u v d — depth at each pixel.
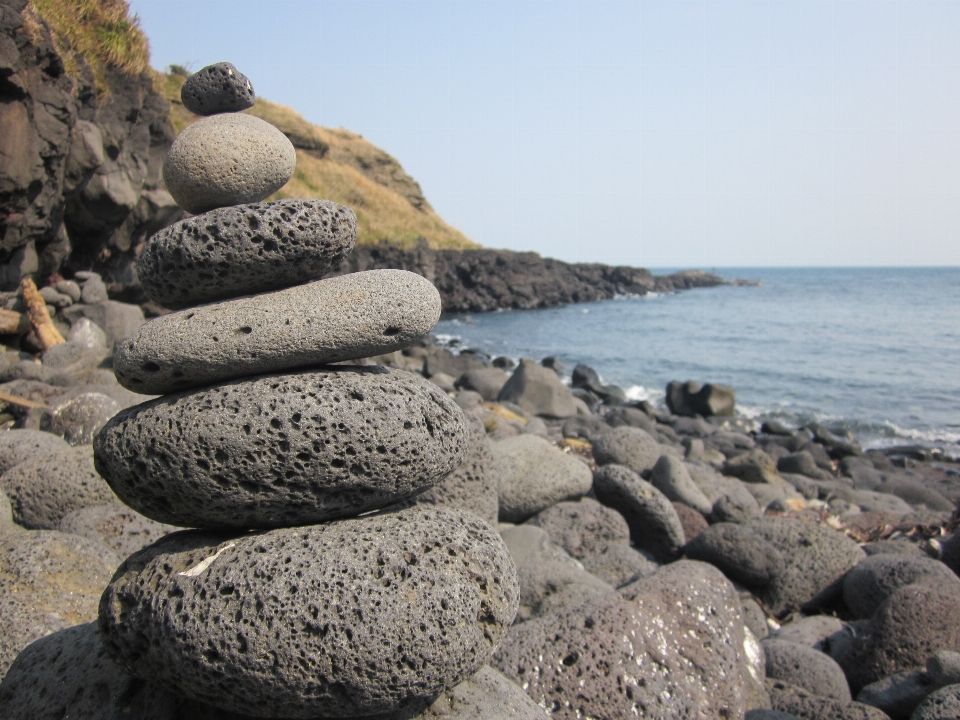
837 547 6.22
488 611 2.68
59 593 3.55
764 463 10.42
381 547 2.55
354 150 56.06
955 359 28.27
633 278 69.50
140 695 2.86
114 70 14.18
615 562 5.77
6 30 10.25
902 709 4.27
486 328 38.94
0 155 10.52
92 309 12.88
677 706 3.66
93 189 13.63
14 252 11.98
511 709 2.95
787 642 4.86
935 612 4.75
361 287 2.83
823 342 33.72
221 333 2.71
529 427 12.49
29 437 5.77
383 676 2.38
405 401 2.79
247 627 2.36
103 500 4.89
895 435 17.30
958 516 7.99
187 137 3.07
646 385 23.73
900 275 165.38
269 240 2.85
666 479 7.82
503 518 6.70
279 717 2.49
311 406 2.64
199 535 2.83
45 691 2.95
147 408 2.77
